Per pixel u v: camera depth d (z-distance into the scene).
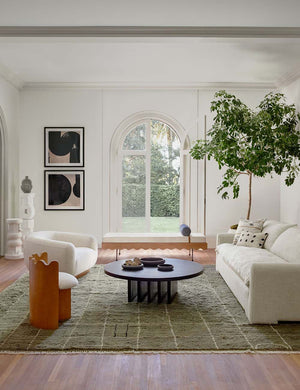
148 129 8.17
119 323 3.78
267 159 6.35
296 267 3.74
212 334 3.50
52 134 8.03
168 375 2.78
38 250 5.03
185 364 2.95
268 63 6.54
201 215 8.13
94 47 5.79
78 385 2.63
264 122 6.40
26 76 7.45
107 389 2.58
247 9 4.45
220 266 5.70
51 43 5.62
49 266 3.59
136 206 8.22
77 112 8.02
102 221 8.06
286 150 6.41
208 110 8.06
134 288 4.62
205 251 7.86
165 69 6.95
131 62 6.54
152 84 7.87
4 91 7.16
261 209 8.11
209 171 8.11
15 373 2.80
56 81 7.79
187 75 7.32
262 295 3.73
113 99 8.05
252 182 8.09
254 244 5.55
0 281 5.44
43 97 8.02
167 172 8.23
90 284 5.23
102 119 8.05
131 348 3.19
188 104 8.05
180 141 8.16
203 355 3.10
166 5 4.36
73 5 4.35
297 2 4.29
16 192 7.91
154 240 6.87
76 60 6.45
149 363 2.96
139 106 8.05
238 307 4.30
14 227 7.04
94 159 8.05
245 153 6.48
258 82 7.78
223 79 7.59
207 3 4.32
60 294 3.84
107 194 8.05
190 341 3.34
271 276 3.73
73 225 8.05
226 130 6.60
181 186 8.17
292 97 7.21
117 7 4.40
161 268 4.56
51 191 8.04
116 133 8.07
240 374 2.79
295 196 7.18
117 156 8.19
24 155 8.03
